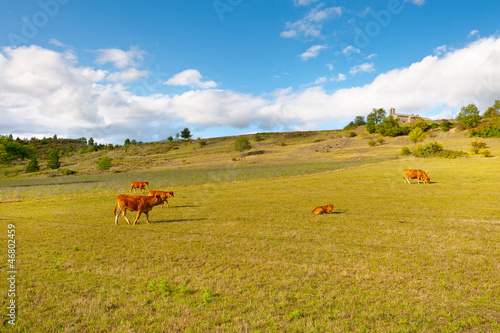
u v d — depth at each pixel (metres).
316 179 37.41
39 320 5.74
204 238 11.92
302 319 5.64
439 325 5.45
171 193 22.34
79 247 10.90
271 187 31.17
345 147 116.31
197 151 152.75
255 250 10.16
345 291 6.86
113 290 7.07
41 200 26.94
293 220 15.14
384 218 15.01
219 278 7.71
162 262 9.09
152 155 153.75
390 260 8.80
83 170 109.56
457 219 14.10
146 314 5.93
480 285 7.01
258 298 6.54
